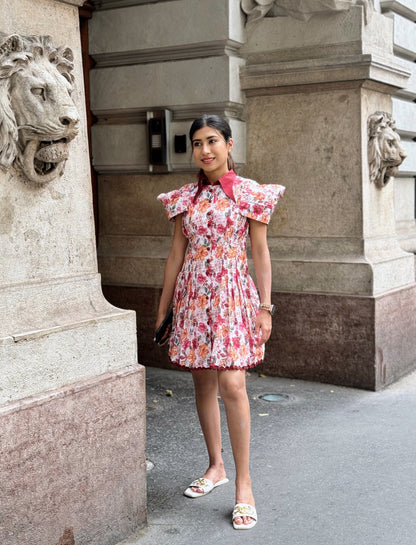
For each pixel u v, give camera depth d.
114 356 2.95
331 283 5.41
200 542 2.97
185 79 5.51
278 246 5.64
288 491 3.48
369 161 5.40
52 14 2.72
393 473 3.69
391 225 5.91
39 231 2.72
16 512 2.49
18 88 2.52
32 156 2.59
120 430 2.94
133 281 5.93
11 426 2.45
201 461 3.87
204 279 3.15
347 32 5.17
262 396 5.12
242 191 3.13
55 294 2.77
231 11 5.33
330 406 4.90
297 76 5.34
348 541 2.97
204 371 3.37
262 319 3.14
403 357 5.77
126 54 5.73
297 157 5.50
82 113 2.89
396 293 5.59
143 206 5.90
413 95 6.88
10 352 2.49
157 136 5.58
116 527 2.95
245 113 5.66
